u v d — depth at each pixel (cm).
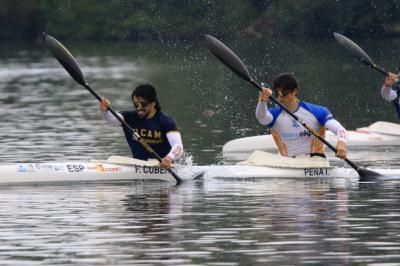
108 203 3800
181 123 6769
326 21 13462
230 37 13162
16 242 3141
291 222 3388
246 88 9431
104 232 3266
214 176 4444
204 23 13088
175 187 4197
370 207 3650
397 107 5638
